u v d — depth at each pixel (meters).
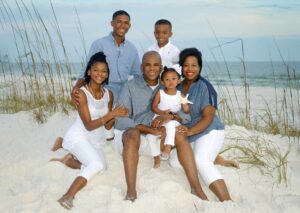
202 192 3.46
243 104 11.31
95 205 3.30
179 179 3.82
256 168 4.14
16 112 7.22
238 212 3.11
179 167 3.84
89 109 3.82
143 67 3.82
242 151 4.46
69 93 7.35
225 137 5.15
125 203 3.22
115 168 3.97
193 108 3.83
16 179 3.97
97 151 3.78
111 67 5.29
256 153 4.29
